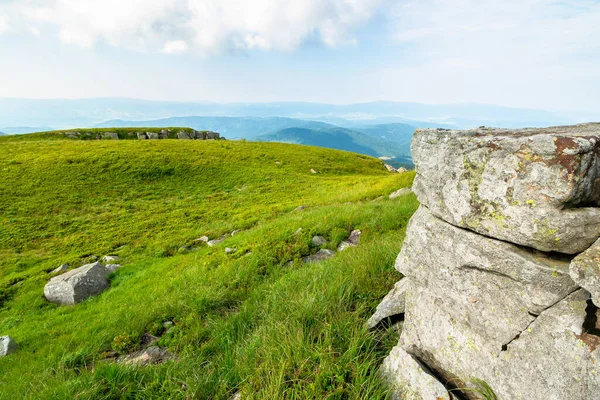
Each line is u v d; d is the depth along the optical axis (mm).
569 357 2598
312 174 54750
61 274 18828
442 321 3883
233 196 39719
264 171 51219
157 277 15000
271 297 7637
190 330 7660
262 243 12992
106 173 44469
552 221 2672
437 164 3844
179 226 29078
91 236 27438
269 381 4562
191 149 61406
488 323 3293
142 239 26219
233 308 8500
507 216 3004
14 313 15203
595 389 2416
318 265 8953
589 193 2670
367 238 11602
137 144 62094
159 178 45438
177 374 5754
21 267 22344
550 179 2648
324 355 4613
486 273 3303
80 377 6070
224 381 5160
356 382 4117
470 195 3375
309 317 5730
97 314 12305
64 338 10070
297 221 16438
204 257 15172
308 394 4094
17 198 35062
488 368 3285
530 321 2924
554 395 2672
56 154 49906
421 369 3846
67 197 36625
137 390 5547
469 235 3436
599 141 2578
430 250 4023
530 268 2854
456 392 3668
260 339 5762
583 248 2645
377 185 28281
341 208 17906
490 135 3391
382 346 4992
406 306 4605
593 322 2531
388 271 7121
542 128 3871
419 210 4402
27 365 8539
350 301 6262
